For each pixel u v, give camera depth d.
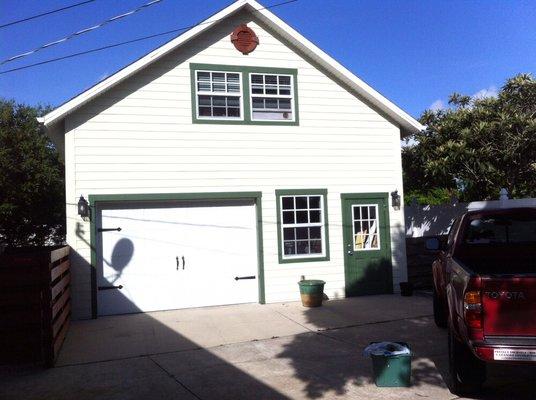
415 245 13.56
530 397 5.75
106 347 8.37
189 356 7.75
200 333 9.17
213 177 11.75
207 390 6.21
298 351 7.90
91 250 10.85
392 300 11.98
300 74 12.59
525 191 17.00
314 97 12.66
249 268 12.01
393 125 13.29
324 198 12.56
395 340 8.41
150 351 8.09
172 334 9.16
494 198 16.81
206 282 11.67
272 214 12.13
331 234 12.59
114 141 11.16
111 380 6.68
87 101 10.86
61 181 20.66
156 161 11.39
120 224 11.22
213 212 11.84
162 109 11.51
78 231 10.83
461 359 5.71
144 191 11.27
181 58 11.72
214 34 12.02
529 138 15.16
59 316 8.30
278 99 12.47
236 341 8.59
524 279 5.01
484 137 15.74
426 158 17.11
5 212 18.53
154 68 11.52
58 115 10.61
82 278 10.76
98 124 11.09
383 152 13.15
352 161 12.86
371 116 13.11
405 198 21.70
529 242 7.38
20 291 7.52
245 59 12.20
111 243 11.14
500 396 5.82
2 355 7.47
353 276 12.70
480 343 5.06
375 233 13.01
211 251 11.76
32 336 7.55
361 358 7.44
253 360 7.47
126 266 11.19
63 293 8.91
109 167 11.09
